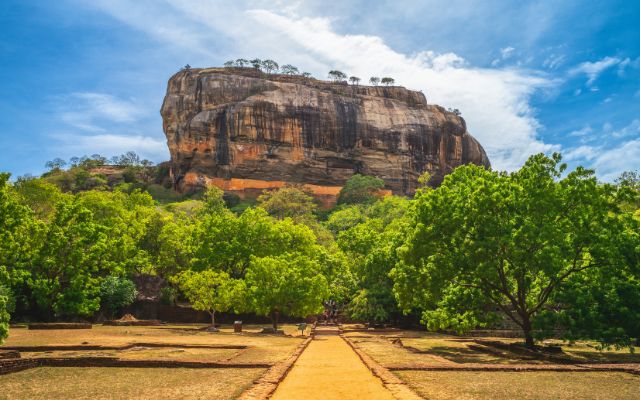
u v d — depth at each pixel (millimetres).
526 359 19719
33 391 11188
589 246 21297
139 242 54219
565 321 20719
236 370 14789
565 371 15078
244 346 22312
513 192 22953
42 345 19562
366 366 16469
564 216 22500
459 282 25062
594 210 21891
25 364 14789
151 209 60250
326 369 15789
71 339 23844
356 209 95938
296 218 86375
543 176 22766
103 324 39594
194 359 16578
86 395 10711
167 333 31328
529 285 24266
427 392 11195
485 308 26281
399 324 44156
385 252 42469
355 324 52781
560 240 21141
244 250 52156
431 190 24844
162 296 48750
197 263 51906
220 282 39094
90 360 15648
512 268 22500
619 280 21312
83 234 39156
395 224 55188
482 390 11547
